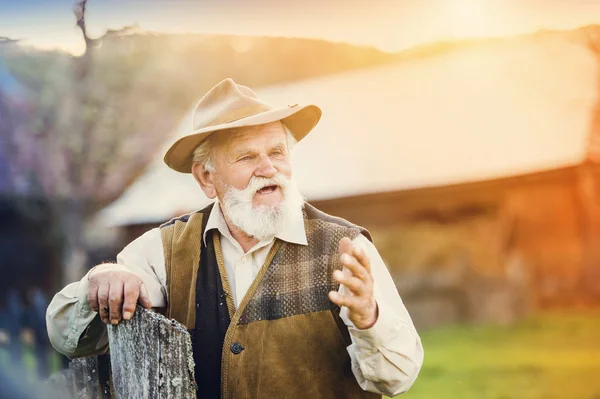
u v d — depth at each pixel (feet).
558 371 24.09
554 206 36.88
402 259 37.24
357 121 42.91
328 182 36.45
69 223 33.60
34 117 33.37
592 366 24.49
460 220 37.27
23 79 32.60
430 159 37.29
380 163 37.47
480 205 37.01
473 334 32.40
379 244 37.24
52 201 33.68
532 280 36.70
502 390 21.83
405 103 42.39
